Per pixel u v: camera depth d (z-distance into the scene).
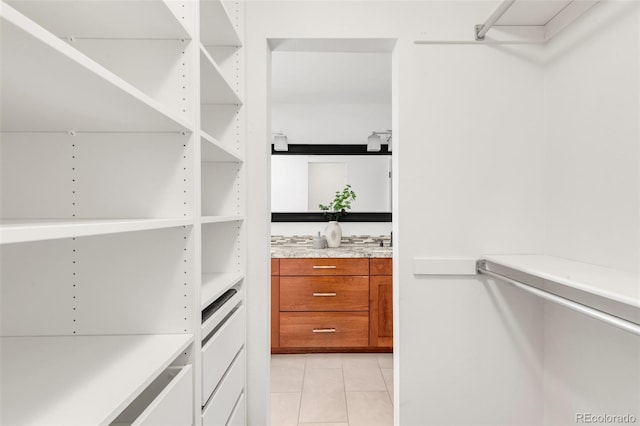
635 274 1.05
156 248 0.88
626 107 1.12
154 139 0.89
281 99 3.12
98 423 0.50
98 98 0.62
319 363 2.59
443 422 1.56
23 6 0.73
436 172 1.55
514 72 1.54
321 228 3.20
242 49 1.49
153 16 0.79
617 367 1.15
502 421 1.56
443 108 1.55
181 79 0.91
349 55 2.29
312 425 1.84
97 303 0.87
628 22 1.11
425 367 1.56
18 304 0.85
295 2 1.54
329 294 2.70
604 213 1.20
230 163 1.50
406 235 1.56
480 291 1.56
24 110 0.70
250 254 1.55
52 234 0.43
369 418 1.90
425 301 1.56
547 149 1.53
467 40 1.53
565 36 1.41
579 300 1.32
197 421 0.90
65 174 0.87
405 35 1.54
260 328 1.55
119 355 0.75
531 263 1.28
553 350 1.48
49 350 0.77
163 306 0.88
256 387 1.54
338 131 3.22
